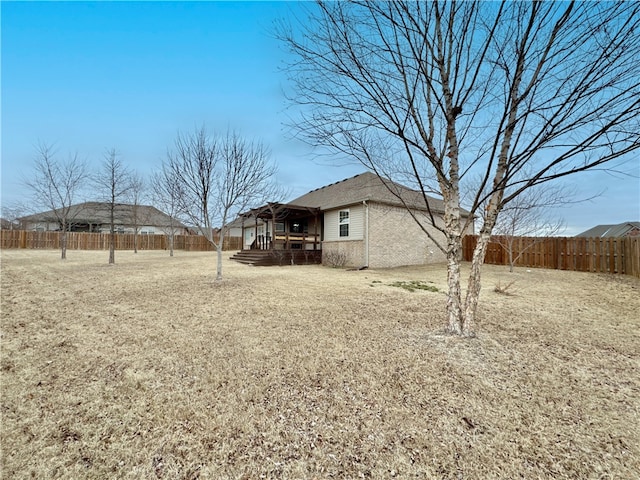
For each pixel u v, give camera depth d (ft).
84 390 10.00
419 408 8.83
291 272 38.65
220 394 9.71
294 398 9.43
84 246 85.40
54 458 7.01
